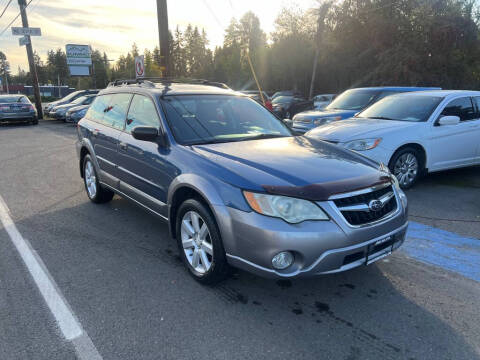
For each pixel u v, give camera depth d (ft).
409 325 9.09
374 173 10.21
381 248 9.80
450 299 10.18
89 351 8.16
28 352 8.11
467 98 22.25
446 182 22.34
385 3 88.58
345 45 93.50
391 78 83.97
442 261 12.32
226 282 11.00
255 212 8.96
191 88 14.71
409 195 19.65
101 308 9.70
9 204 18.21
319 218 8.80
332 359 7.97
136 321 9.18
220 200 9.55
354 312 9.61
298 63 117.50
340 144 19.27
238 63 185.68
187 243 11.19
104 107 17.21
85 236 14.32
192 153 11.12
